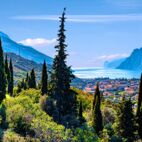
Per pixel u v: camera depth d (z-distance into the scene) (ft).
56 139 153.48
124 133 211.61
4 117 156.04
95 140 192.95
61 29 222.89
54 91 220.84
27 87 389.60
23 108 179.42
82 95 374.63
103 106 315.37
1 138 135.33
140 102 251.80
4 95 243.19
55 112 215.10
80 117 247.91
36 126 156.56
